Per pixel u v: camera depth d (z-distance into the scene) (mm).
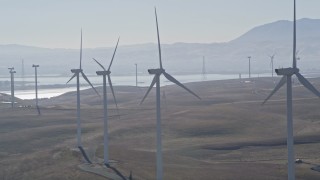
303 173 89812
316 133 137625
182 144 132875
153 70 81875
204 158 114500
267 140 131625
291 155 68875
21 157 106938
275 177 85375
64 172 90062
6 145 132000
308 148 120500
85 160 99625
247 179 83688
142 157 104312
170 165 95438
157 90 81562
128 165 94250
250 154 116812
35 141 135875
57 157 102750
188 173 87625
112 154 105375
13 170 96000
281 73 69438
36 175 91125
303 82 71812
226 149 122812
